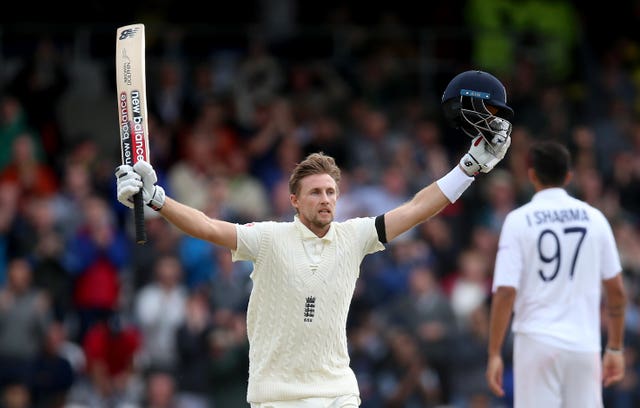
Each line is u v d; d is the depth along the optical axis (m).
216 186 52.06
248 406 45.91
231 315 46.94
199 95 58.69
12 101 56.66
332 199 23.25
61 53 59.38
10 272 47.00
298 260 23.25
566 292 28.44
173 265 48.19
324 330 23.17
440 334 47.16
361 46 61.53
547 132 59.16
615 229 54.34
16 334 46.31
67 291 48.66
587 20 67.50
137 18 62.09
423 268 48.97
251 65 59.84
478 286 50.41
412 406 46.25
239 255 23.36
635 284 51.69
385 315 48.41
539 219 28.70
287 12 65.19
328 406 22.98
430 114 60.44
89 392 46.97
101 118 57.78
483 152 23.81
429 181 56.28
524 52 62.97
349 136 57.97
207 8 63.75
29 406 45.94
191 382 46.03
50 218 50.31
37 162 55.69
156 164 55.28
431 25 65.12
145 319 47.56
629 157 60.56
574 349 28.23
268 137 56.97
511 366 46.84
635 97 65.31
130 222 52.47
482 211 55.41
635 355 47.56
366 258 50.53
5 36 58.91
